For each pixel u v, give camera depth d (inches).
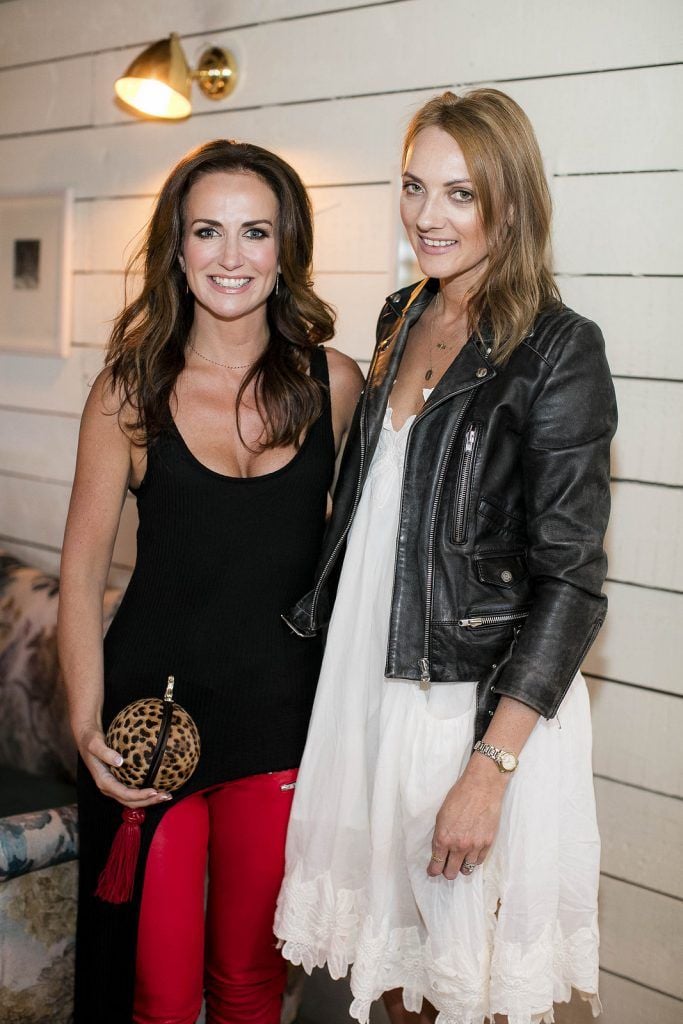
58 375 122.2
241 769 67.4
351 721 63.9
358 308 95.4
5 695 101.2
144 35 109.7
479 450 59.5
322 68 95.4
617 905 83.3
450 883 60.1
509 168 58.5
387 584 63.0
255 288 67.4
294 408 68.0
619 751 82.2
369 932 62.3
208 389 69.1
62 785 95.9
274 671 67.6
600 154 79.2
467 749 60.9
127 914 65.3
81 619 68.1
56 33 118.6
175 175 67.6
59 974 75.9
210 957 71.8
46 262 120.8
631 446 79.9
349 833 64.1
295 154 98.3
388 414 65.1
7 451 127.9
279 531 67.6
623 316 79.3
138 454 68.6
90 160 116.6
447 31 86.8
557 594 57.2
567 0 79.8
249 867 68.9
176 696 66.4
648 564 79.8
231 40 102.0
